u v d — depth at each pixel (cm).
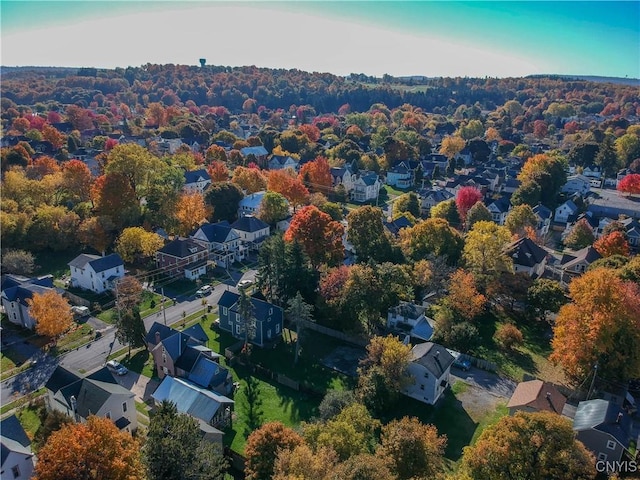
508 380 6072
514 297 7606
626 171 16450
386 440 4153
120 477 3572
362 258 8238
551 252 10419
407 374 5538
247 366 6231
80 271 8069
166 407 4119
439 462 4250
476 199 11600
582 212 12625
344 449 4059
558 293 7294
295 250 7431
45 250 9169
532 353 6712
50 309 6391
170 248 8794
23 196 9725
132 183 10288
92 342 6662
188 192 11225
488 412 5441
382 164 17375
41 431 4400
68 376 5206
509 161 18300
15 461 4047
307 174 13750
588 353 5675
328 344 6825
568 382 6022
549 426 3841
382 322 7125
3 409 5278
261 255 7581
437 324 6725
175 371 5756
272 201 10600
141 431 4969
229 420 5212
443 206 10962
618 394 5566
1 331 6850
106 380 5191
